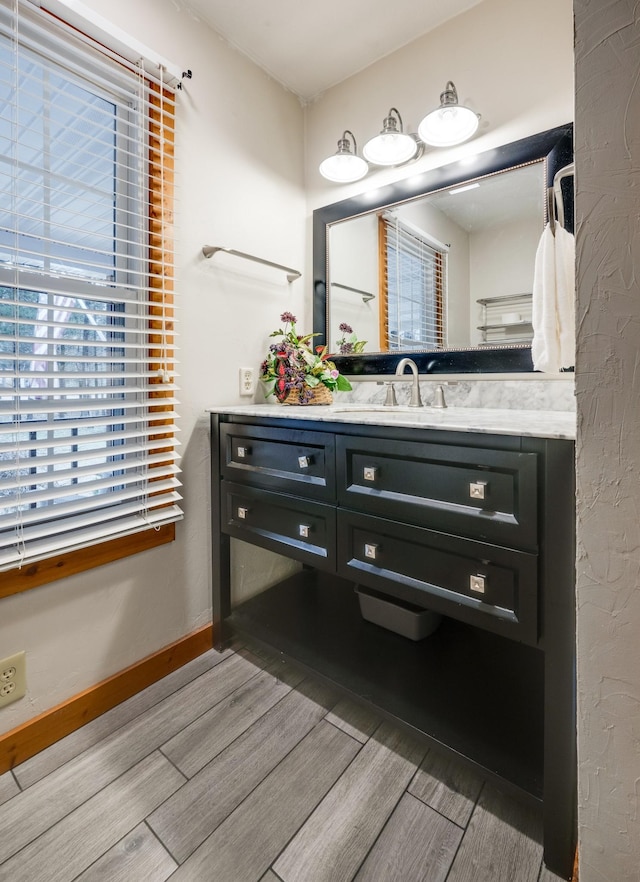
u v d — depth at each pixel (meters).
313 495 1.25
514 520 0.89
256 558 1.87
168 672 1.48
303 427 1.26
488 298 1.51
